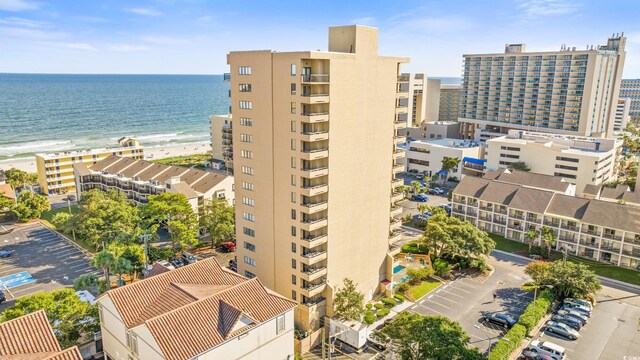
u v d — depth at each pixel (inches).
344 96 2508.6
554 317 2736.2
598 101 7637.8
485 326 2689.5
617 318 2800.2
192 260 3570.4
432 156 6781.5
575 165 5516.7
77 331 2228.1
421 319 2043.6
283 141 2518.5
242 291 1966.0
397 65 2866.6
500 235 4284.0
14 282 3282.5
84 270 3501.5
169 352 1598.2
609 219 3634.4
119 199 4483.3
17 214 4584.2
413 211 5019.7
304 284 2623.0
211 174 4697.3
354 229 2790.4
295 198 2532.0
